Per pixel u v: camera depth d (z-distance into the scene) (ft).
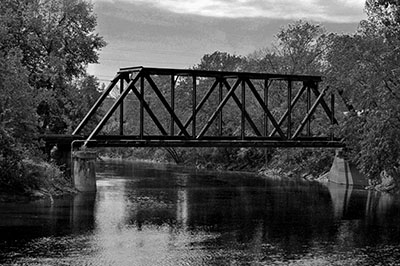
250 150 354.74
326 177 267.39
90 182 189.88
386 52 174.60
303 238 120.26
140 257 101.86
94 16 245.65
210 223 135.13
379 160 171.94
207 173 307.37
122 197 178.29
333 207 165.58
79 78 255.09
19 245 107.45
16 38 226.38
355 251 109.81
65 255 101.40
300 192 206.18
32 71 232.32
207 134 377.09
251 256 104.53
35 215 138.21
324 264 100.42
